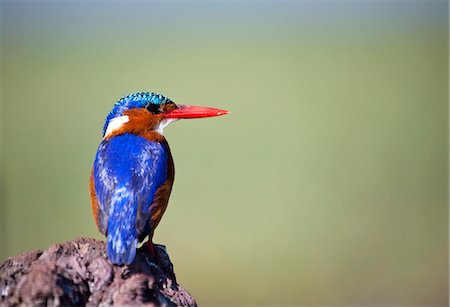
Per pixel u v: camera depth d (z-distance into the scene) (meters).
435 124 24.53
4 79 23.98
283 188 21.20
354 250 18.69
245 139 22.91
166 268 6.97
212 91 25.20
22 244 17.64
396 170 22.19
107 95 23.78
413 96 26.30
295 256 18.50
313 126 24.09
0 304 5.88
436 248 18.55
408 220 19.86
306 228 19.64
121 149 7.36
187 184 20.88
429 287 17.11
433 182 21.97
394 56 29.23
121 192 6.94
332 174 22.16
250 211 20.16
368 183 21.94
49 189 19.55
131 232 6.75
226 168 21.33
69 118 22.00
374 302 16.80
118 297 6.07
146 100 7.98
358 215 20.28
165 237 18.50
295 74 27.48
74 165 20.33
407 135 24.03
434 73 27.41
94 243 6.54
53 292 5.82
